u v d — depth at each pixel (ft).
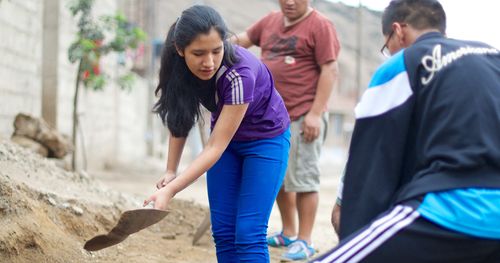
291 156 17.99
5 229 13.85
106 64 49.57
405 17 10.29
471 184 8.77
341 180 10.49
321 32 17.94
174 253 16.94
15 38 30.12
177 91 12.03
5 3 28.55
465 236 8.64
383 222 8.72
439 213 8.66
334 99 149.69
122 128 58.59
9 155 18.58
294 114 18.01
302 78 18.13
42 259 14.08
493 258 9.06
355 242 8.68
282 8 18.01
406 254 8.63
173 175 12.67
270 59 18.47
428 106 9.16
